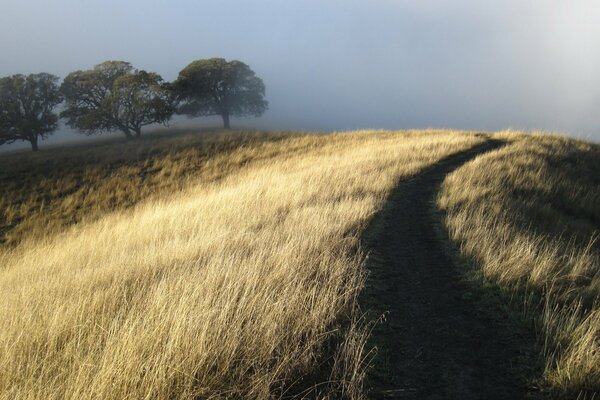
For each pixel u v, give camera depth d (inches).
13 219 715.4
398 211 346.9
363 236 274.5
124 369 105.5
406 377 126.0
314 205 347.6
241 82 2301.9
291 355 122.8
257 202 378.3
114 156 1107.3
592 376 116.4
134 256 251.4
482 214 308.5
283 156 976.9
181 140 1307.8
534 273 189.8
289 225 275.0
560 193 450.0
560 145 754.2
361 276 198.5
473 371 128.8
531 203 371.9
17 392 100.2
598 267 216.5
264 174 676.7
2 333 135.6
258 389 109.0
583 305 170.1
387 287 195.6
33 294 195.6
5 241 616.4
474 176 449.7
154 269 207.5
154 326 130.6
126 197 806.5
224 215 342.6
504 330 152.9
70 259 306.0
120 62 1903.3
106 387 100.1
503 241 235.8
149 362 108.1
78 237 453.7
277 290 167.8
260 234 262.1
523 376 124.7
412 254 244.1
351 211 304.3
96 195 816.9
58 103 1791.3
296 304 150.0
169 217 388.2
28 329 139.4
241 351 124.2
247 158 1016.2
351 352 126.7
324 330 144.6
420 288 195.0
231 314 140.3
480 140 800.3
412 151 676.1
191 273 191.5
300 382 118.6
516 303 171.9
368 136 1144.2
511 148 667.4
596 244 303.4
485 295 182.1
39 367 116.0
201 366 113.2
